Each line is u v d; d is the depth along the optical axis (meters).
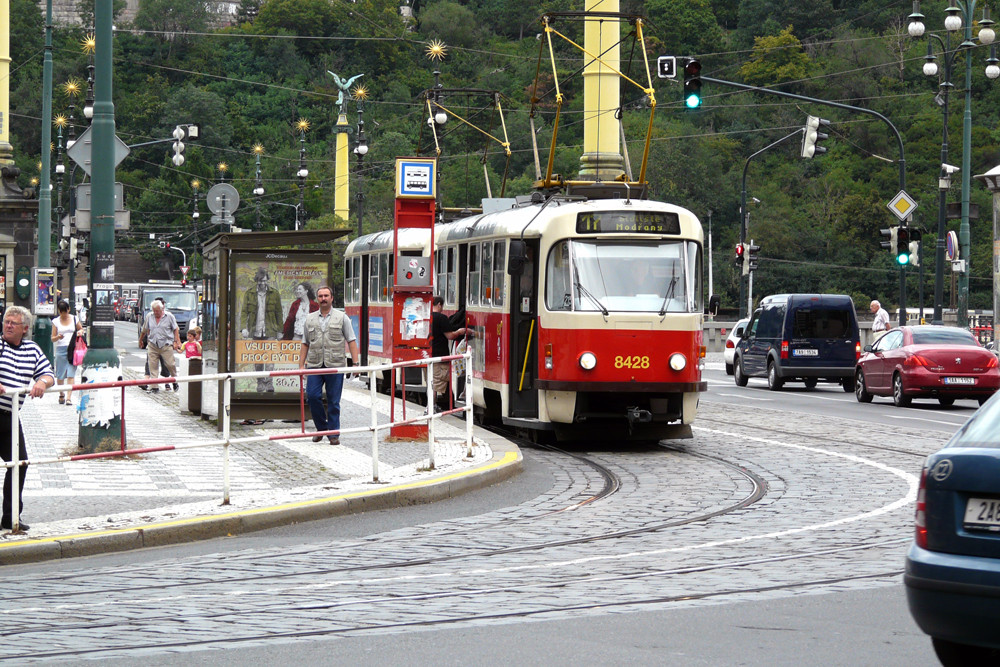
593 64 57.25
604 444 32.91
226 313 32.56
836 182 198.50
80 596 14.84
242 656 11.80
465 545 18.38
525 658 11.62
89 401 26.62
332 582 15.62
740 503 22.56
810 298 58.12
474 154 169.12
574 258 31.31
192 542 18.95
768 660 11.50
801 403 49.19
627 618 13.34
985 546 9.95
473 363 37.12
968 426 10.72
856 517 20.78
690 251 31.80
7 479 18.27
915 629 12.78
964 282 61.38
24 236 72.69
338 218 144.50
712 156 199.38
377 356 49.06
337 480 23.73
